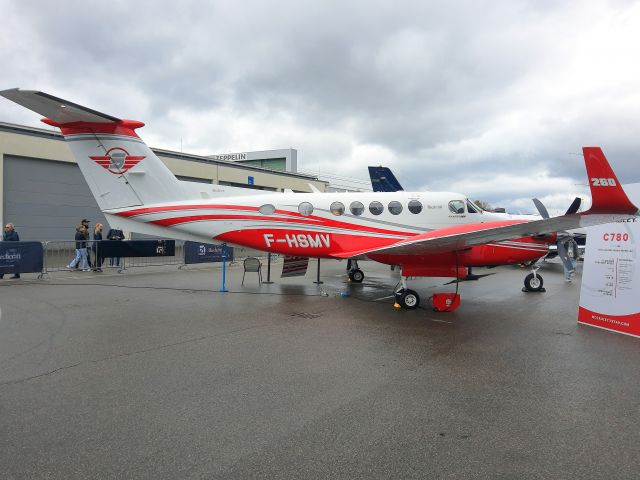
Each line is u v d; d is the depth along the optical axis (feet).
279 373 14.60
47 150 64.54
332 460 9.11
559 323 22.80
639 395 12.92
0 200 59.52
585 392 13.12
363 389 13.20
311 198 30.73
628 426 10.85
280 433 10.30
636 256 20.01
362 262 62.28
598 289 21.83
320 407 11.84
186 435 10.14
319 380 13.96
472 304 28.66
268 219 30.40
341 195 30.94
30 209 63.46
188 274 45.19
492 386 13.57
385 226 30.19
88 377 14.05
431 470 8.76
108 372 14.56
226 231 30.60
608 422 11.07
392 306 27.43
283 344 18.26
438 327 21.68
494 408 11.88
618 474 8.70
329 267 54.85
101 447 9.55
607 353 17.29
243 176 96.37
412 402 12.25
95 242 44.83
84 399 12.25
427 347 17.99
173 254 48.83
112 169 29.66
